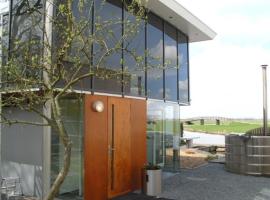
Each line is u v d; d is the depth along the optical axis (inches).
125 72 274.7
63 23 266.1
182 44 563.8
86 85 347.9
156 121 476.1
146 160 439.2
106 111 373.7
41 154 341.7
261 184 447.5
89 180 346.9
